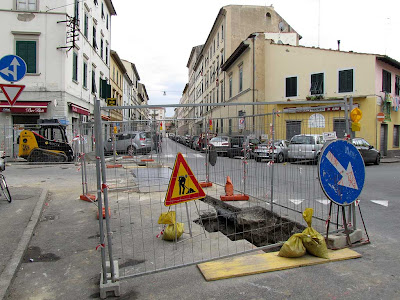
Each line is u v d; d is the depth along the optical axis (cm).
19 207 632
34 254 423
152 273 355
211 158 810
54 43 1823
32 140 1518
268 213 613
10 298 312
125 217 585
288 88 2361
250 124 678
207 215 602
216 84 3791
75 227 533
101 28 2898
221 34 3522
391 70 2259
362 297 302
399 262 381
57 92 1825
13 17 1792
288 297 303
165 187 856
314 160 546
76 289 329
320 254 384
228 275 342
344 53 2145
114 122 870
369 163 1716
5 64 736
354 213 451
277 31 3331
